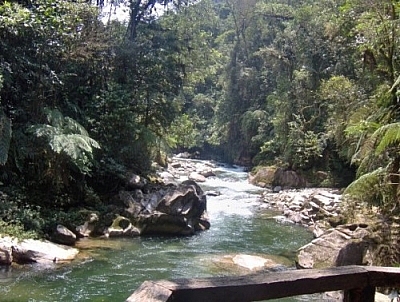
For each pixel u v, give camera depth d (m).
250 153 24.12
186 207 10.12
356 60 13.61
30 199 9.27
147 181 11.83
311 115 17.72
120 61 12.88
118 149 11.86
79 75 11.64
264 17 24.62
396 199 7.24
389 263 6.49
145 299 1.31
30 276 6.46
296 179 16.78
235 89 25.48
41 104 9.77
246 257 7.96
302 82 17.97
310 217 11.36
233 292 1.50
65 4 10.25
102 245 8.52
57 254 7.39
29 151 9.12
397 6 8.38
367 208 8.62
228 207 13.14
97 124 11.35
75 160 9.37
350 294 1.82
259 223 11.24
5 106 9.41
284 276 1.65
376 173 6.97
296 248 8.95
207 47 18.58
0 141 8.25
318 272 1.73
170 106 14.12
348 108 12.08
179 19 16.28
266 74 23.86
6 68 8.90
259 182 17.70
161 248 8.64
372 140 7.10
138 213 9.91
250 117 23.23
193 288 1.43
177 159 24.19
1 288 5.90
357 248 6.96
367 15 9.23
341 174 16.11
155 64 13.49
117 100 11.61
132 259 7.74
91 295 5.88
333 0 16.20
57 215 8.98
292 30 19.77
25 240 7.43
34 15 9.32
